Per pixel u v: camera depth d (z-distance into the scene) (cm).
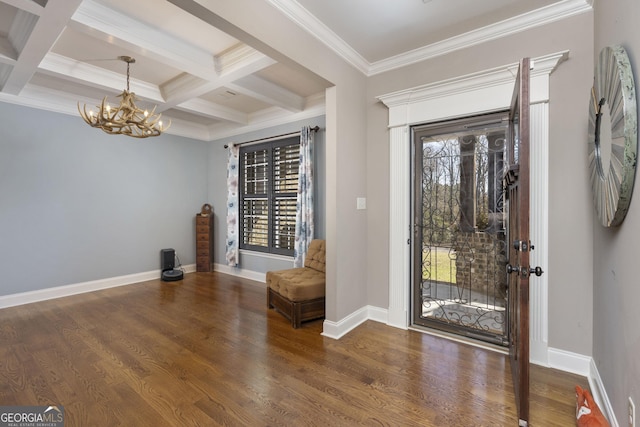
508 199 238
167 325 312
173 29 264
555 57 218
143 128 316
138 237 490
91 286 438
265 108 472
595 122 174
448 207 284
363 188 321
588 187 215
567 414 177
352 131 302
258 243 507
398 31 258
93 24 228
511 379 213
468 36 260
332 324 284
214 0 179
